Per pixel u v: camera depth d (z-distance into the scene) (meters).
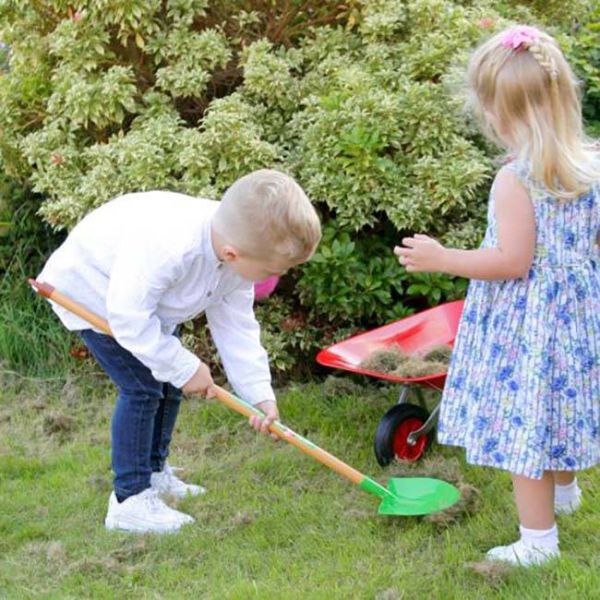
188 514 3.70
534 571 3.05
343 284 4.73
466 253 3.09
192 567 3.34
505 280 3.10
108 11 5.10
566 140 2.96
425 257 3.12
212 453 4.29
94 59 5.22
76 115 5.06
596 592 2.89
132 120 5.34
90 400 5.00
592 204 3.07
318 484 3.90
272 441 4.35
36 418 4.78
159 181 4.79
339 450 4.18
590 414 3.12
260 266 3.16
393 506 3.49
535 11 5.88
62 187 5.05
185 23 5.15
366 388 4.82
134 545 3.46
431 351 4.14
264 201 3.03
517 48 2.98
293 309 5.09
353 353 4.12
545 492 3.11
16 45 5.44
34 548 3.48
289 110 5.14
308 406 4.62
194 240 3.20
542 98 2.94
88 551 3.46
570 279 3.06
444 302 4.84
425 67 4.95
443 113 4.76
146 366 3.43
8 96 5.45
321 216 4.90
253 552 3.38
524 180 3.00
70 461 4.23
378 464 4.01
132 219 3.33
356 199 4.64
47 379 5.19
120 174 4.93
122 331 3.20
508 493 3.65
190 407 4.76
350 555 3.31
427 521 3.46
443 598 2.99
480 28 5.05
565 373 3.07
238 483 3.94
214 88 5.43
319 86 5.10
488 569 3.04
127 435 3.52
